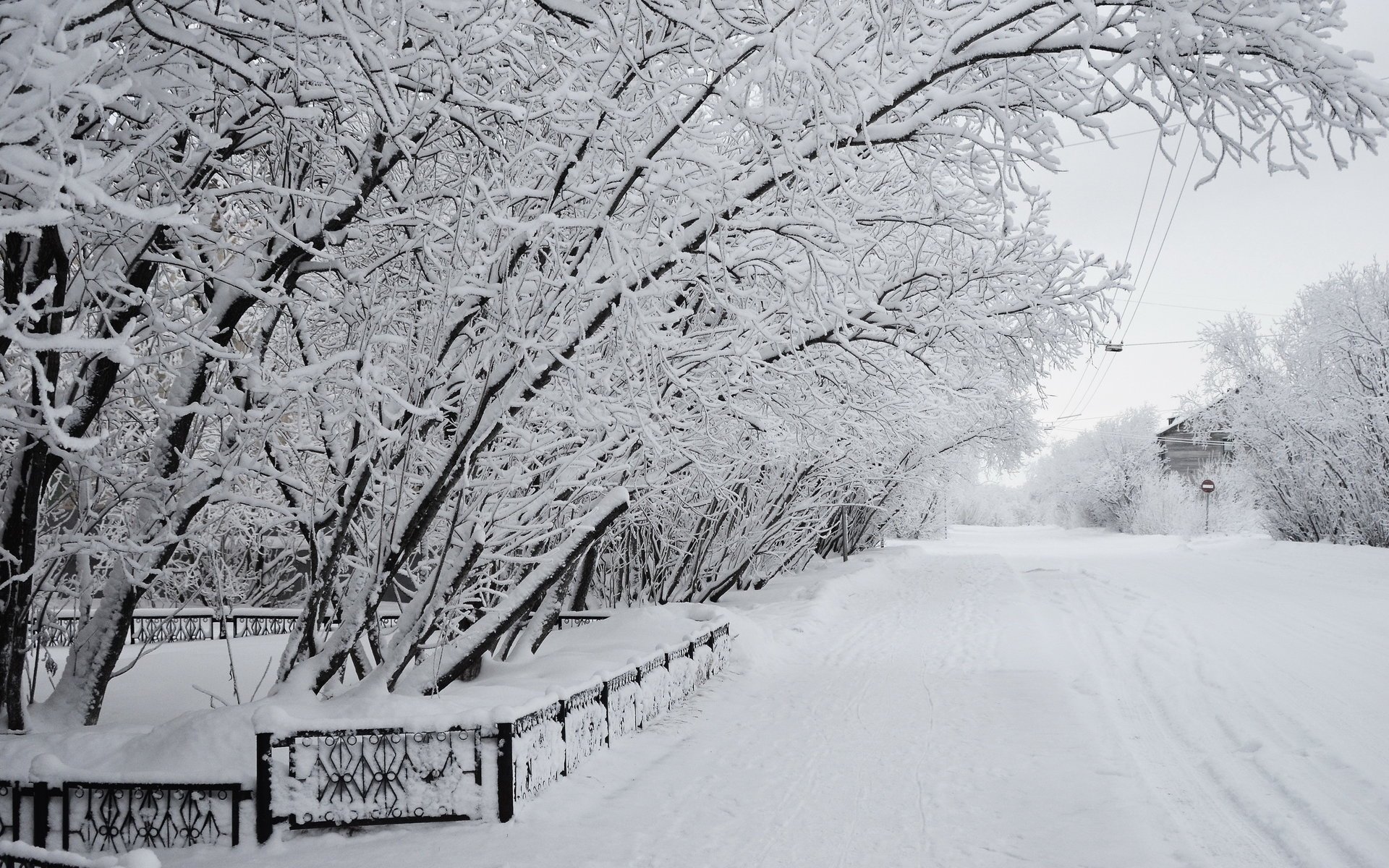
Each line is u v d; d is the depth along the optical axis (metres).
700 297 8.70
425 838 5.28
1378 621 14.34
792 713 9.00
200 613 15.03
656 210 6.92
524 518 7.94
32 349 3.15
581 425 7.09
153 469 6.80
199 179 6.30
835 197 8.01
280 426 7.54
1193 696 9.05
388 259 6.43
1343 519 32.31
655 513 13.53
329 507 6.89
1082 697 9.26
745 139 7.71
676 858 4.95
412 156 6.16
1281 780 6.08
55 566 6.84
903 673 11.29
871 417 10.70
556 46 5.96
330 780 5.39
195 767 5.46
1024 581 24.25
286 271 6.68
